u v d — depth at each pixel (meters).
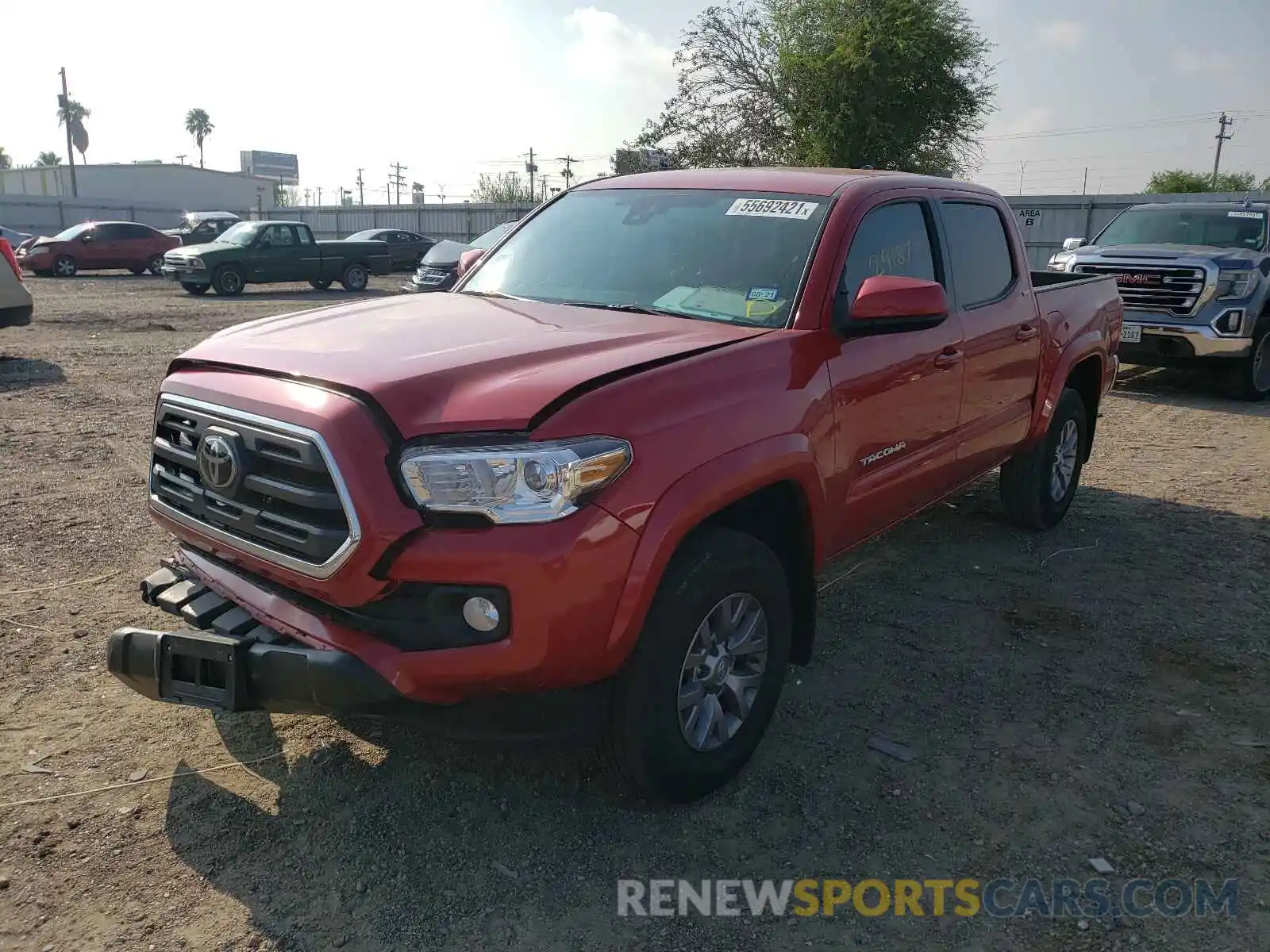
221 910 2.66
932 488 4.43
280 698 2.71
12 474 6.55
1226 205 11.61
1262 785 3.34
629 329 3.32
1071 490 6.03
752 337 3.29
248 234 22.77
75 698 3.71
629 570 2.69
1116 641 4.43
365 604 2.63
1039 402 5.36
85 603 4.51
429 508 2.55
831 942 2.62
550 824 3.06
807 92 27.05
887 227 4.03
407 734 3.53
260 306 19.30
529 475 2.54
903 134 26.28
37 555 5.09
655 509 2.74
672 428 2.82
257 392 2.83
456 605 2.62
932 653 4.30
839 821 3.12
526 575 2.53
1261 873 2.90
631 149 30.48
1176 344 10.31
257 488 2.77
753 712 3.28
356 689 2.60
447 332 3.23
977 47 26.55
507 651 2.58
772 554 3.22
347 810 3.10
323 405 2.65
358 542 2.55
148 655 2.89
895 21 26.16
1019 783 3.34
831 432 3.45
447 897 2.74
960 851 2.99
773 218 3.86
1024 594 4.97
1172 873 2.90
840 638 4.45
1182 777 3.39
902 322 3.58
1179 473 7.38
